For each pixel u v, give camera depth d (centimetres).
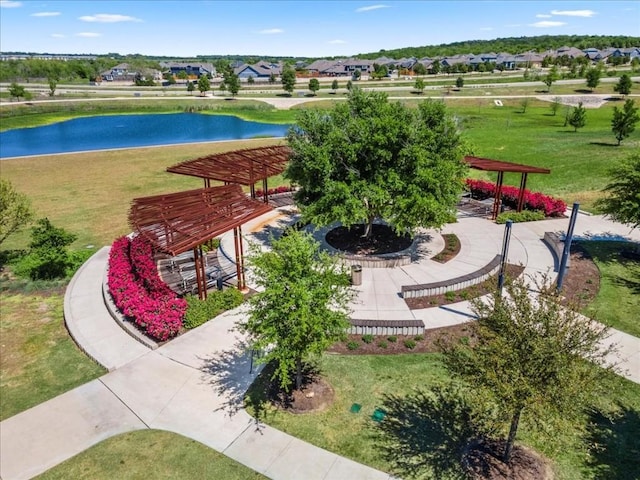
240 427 1102
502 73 12444
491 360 835
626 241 2219
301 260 1098
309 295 1047
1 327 1589
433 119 1980
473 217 2581
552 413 764
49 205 3002
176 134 6353
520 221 2494
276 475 966
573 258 2030
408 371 1292
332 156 1867
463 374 890
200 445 1048
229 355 1380
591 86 7981
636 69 10925
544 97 7756
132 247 1959
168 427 1106
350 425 1102
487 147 4347
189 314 1511
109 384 1259
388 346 1411
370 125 1856
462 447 1025
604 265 1961
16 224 2042
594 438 1047
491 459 981
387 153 1794
